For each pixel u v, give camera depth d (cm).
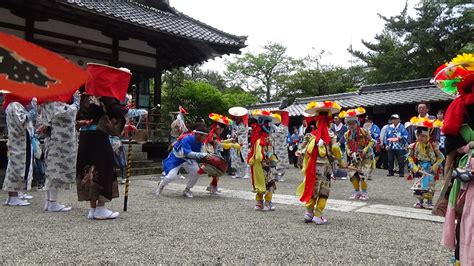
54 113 565
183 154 771
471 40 2512
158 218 560
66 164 581
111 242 424
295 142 1622
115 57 1390
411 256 390
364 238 462
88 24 1263
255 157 622
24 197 703
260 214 606
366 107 1841
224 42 1481
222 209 646
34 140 788
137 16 1318
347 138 791
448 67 295
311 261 368
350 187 981
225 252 393
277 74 4328
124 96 534
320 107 543
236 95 2914
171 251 394
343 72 3750
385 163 1588
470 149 280
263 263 360
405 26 2678
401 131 1266
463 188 280
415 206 688
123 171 1059
